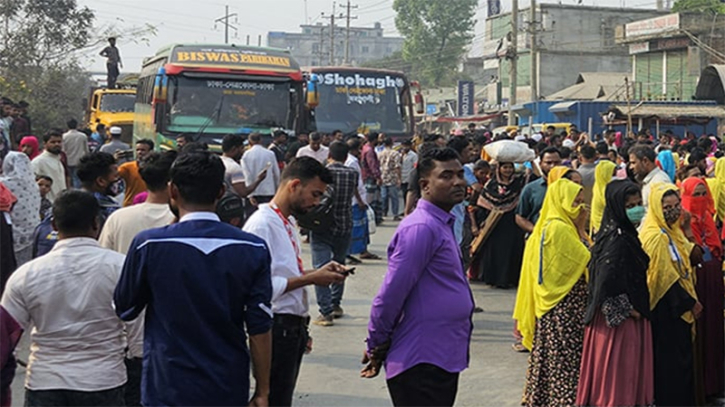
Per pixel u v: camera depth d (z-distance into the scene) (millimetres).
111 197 6551
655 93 42344
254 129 16406
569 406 5902
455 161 4492
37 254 6309
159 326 3727
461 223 9273
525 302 6738
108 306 4406
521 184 10805
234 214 6129
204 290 3678
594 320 5703
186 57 16391
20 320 4293
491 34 70812
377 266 12672
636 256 5609
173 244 3711
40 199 8930
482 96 69500
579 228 6117
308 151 14047
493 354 7988
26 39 31234
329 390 6832
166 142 15891
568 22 60062
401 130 21656
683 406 6109
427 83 84125
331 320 8961
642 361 5684
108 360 4426
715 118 31125
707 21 40312
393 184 18562
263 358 3812
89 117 28750
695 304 6055
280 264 4770
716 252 6770
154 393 3715
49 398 4305
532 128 34281
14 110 17844
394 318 4418
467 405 6508
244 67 16453
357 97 21562
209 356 3697
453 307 4438
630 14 60438
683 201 6746
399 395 4473
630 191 5566
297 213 4941
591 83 47250
